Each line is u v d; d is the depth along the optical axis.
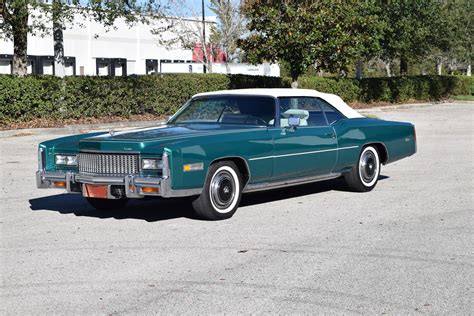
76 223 8.24
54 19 20.72
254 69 38.59
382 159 10.52
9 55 32.00
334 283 5.74
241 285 5.70
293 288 5.61
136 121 22.92
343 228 7.81
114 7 20.66
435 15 37.06
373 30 25.20
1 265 6.38
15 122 20.42
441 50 42.94
